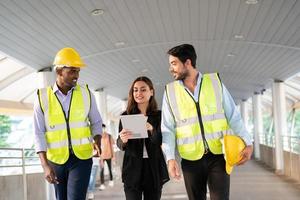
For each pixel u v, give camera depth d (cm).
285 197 956
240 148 310
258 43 1084
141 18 848
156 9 802
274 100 1644
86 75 1434
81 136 382
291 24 879
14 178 788
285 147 1548
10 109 1521
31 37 813
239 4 777
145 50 1157
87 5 728
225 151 309
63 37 866
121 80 1664
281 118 1605
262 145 2012
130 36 982
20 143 2080
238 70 1630
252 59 1346
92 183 1005
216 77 333
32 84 1516
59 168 382
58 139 379
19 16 701
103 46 1041
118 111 3005
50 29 799
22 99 1625
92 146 394
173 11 823
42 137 379
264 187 1128
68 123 380
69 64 366
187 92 331
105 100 1803
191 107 329
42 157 373
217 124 327
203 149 327
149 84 409
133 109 411
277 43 1064
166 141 338
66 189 392
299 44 1050
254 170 1612
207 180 338
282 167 1512
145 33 969
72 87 385
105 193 1098
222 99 329
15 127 2089
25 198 815
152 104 410
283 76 1577
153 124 402
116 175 1548
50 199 991
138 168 402
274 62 1343
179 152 338
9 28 744
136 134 377
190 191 338
